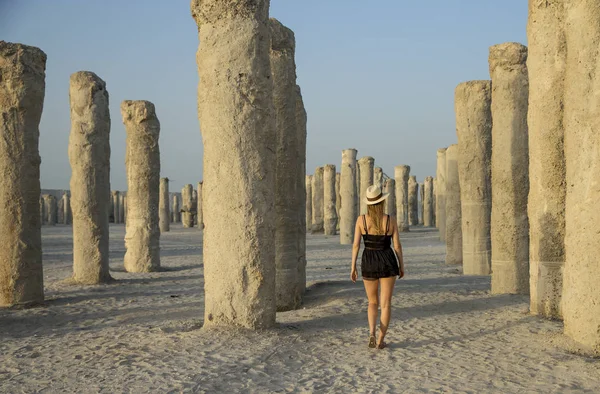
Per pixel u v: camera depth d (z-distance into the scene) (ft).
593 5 20.43
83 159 44.65
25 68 33.96
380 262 21.43
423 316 28.40
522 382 17.34
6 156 33.86
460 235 55.98
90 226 45.14
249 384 17.46
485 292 35.73
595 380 17.34
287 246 32.53
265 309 23.95
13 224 34.04
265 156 24.09
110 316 31.30
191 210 165.58
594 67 20.34
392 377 18.13
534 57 26.96
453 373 18.45
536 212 27.37
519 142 34.30
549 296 27.04
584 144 20.51
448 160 55.98
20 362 20.93
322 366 19.43
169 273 53.57
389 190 114.83
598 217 20.07
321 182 124.77
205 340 22.12
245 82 23.72
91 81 44.29
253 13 24.09
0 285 34.22
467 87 45.68
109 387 17.35
